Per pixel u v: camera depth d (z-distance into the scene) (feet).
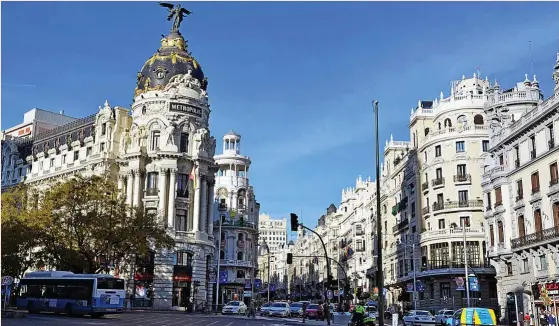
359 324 110.73
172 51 295.28
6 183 355.15
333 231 493.77
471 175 245.24
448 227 244.63
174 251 263.70
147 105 278.87
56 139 330.34
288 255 154.20
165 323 139.13
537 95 212.23
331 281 153.28
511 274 185.88
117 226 203.51
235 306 249.96
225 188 429.38
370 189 378.53
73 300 159.12
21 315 135.33
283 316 242.37
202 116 287.07
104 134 294.05
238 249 412.36
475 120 255.09
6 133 401.08
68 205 197.16
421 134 280.51
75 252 193.98
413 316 179.11
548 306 157.48
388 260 318.45
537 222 169.89
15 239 192.85
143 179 274.57
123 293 162.20
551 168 162.61
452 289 238.07
